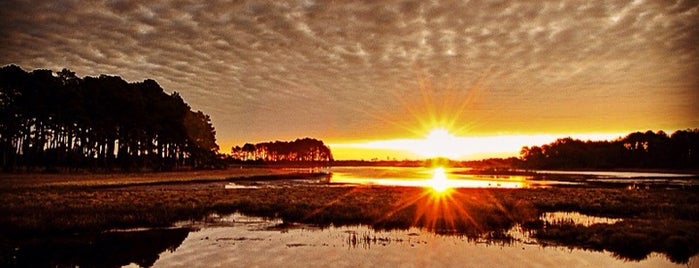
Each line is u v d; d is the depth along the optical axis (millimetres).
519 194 34938
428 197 31391
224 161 118438
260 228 19797
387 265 13367
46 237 17219
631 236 16500
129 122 70000
